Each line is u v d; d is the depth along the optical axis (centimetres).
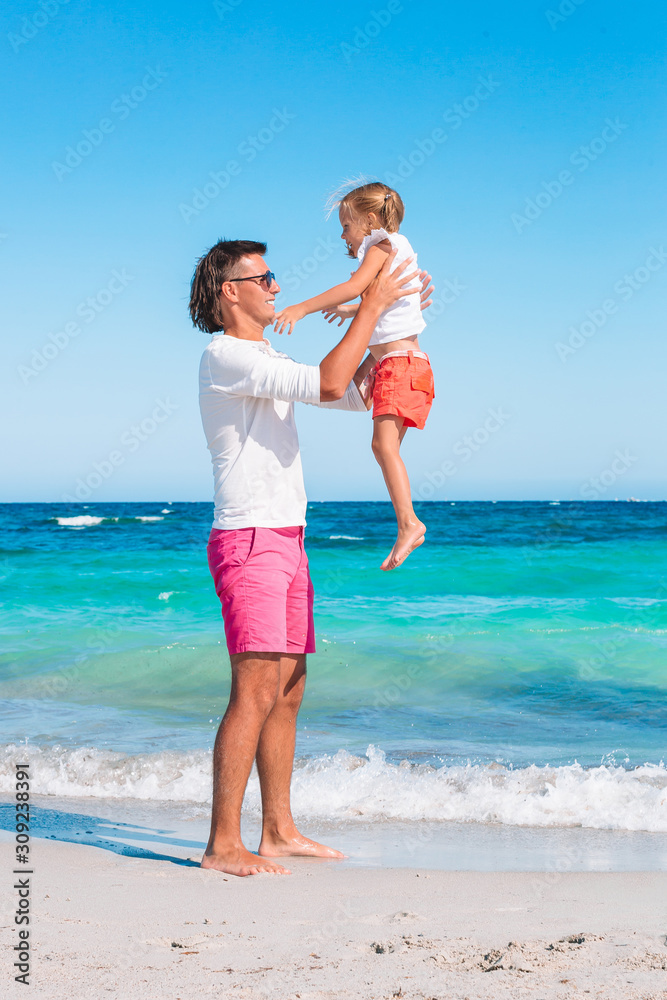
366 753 530
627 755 521
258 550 308
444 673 779
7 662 843
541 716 638
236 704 312
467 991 186
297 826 404
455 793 447
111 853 341
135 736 585
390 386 332
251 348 312
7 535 2517
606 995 183
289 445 320
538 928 238
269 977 195
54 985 188
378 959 209
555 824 404
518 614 1110
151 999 180
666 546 1845
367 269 305
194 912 254
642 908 262
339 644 888
